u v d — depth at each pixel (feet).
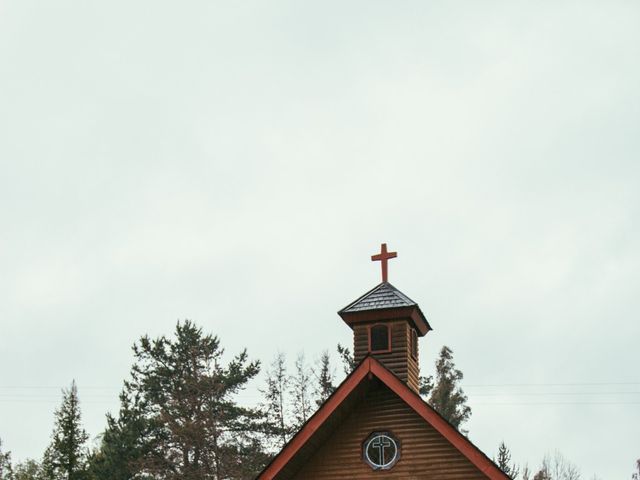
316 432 90.89
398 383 89.76
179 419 191.72
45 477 195.21
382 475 91.40
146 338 203.72
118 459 187.32
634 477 209.77
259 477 89.86
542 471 227.61
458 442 86.53
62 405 193.98
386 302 102.58
